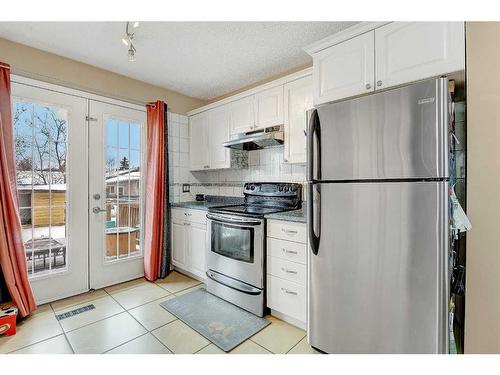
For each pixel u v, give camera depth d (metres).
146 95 3.00
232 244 2.31
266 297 2.08
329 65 1.73
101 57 2.38
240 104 2.76
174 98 3.31
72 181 2.43
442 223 1.14
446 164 1.13
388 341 1.30
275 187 2.62
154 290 2.60
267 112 2.50
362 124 1.37
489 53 1.28
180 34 2.00
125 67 2.59
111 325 1.93
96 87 2.58
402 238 1.25
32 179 2.21
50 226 2.32
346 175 1.42
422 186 1.19
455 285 1.33
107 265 2.68
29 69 2.17
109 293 2.52
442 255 1.15
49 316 2.06
